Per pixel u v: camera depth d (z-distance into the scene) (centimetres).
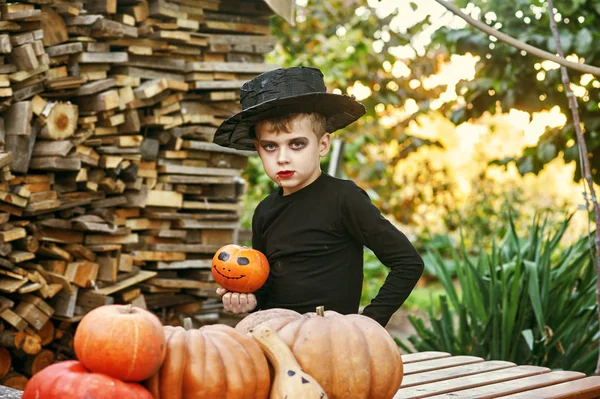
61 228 450
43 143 432
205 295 519
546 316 432
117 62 457
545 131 557
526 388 279
